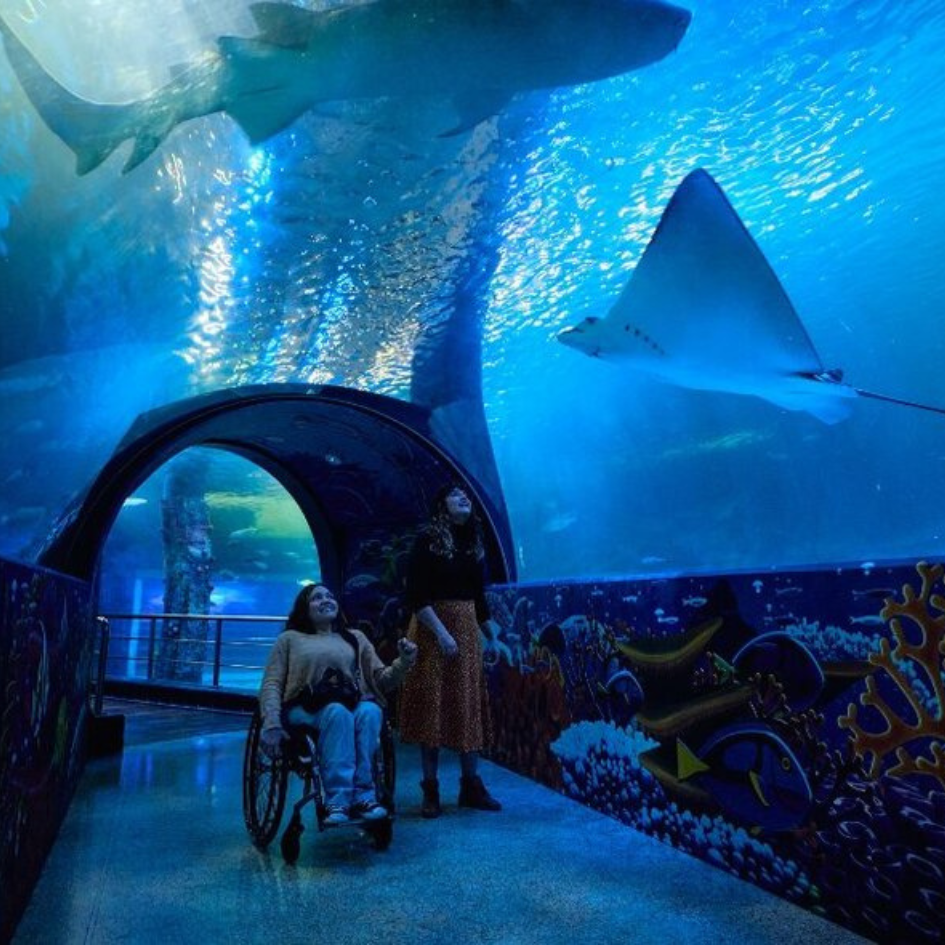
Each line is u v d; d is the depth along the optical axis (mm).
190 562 19203
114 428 5359
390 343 6824
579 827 3852
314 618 3734
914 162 13227
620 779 3945
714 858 3191
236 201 5145
